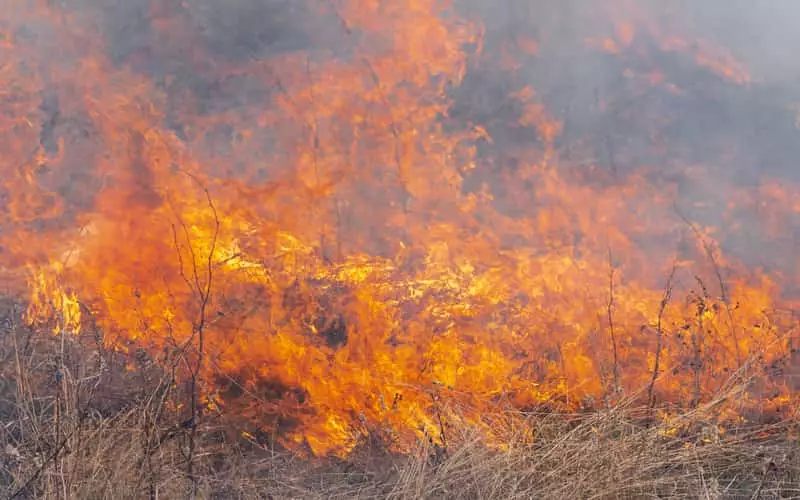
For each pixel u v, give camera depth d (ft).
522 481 25.76
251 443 29.91
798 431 28.43
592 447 25.71
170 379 29.22
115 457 26.40
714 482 25.53
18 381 28.96
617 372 31.58
